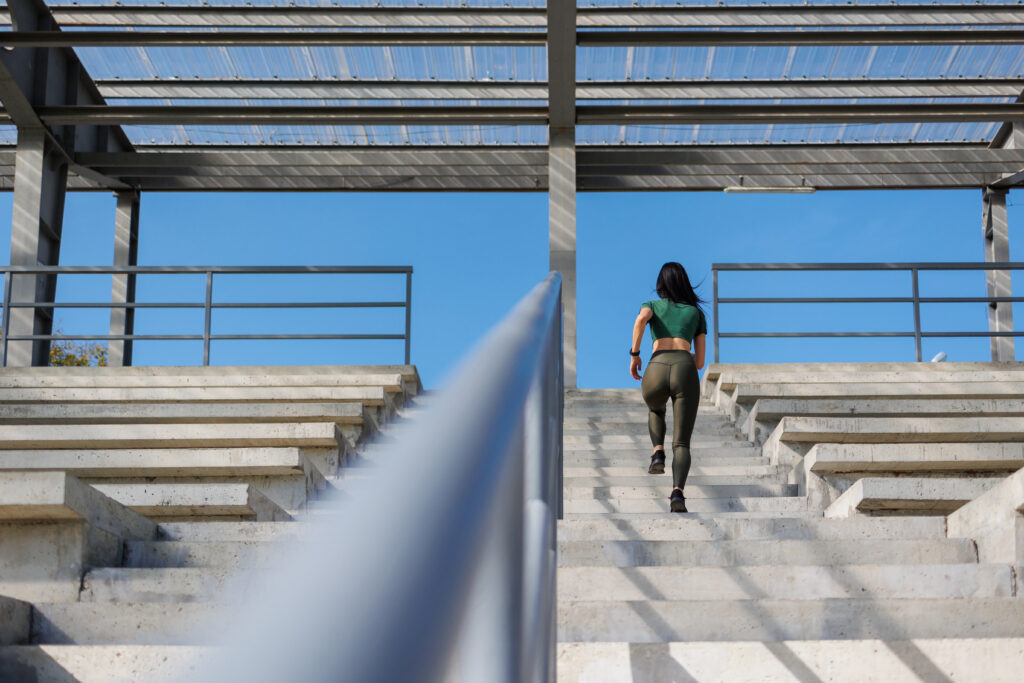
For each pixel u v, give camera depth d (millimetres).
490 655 414
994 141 13984
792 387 7715
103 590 3289
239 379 8117
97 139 13734
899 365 8812
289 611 237
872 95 13211
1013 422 5992
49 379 8258
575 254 11750
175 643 3055
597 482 6336
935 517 4098
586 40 10945
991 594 3338
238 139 14438
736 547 3746
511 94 12922
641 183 13625
